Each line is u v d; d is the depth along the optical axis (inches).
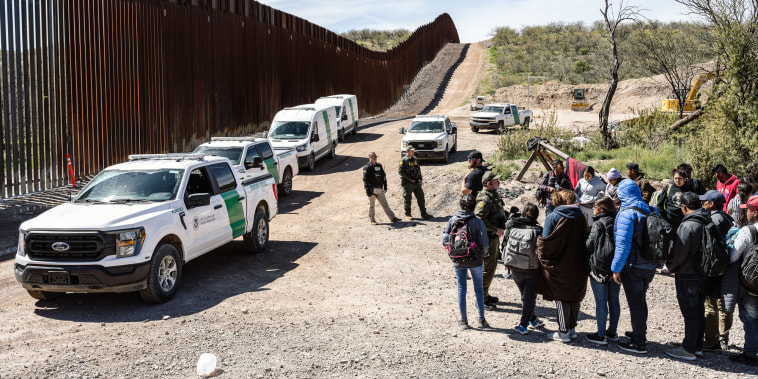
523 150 876.0
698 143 627.2
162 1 876.0
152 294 291.3
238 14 1166.3
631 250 227.8
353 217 555.5
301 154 826.8
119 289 279.0
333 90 1859.0
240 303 299.7
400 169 532.1
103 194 320.5
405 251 422.0
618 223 226.4
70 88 697.0
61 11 677.3
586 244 235.3
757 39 648.4
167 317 274.7
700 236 220.1
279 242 452.8
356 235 476.1
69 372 211.9
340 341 246.5
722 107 647.1
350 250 425.1
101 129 750.5
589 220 368.2
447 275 361.1
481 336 254.8
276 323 268.8
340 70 1923.0
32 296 298.7
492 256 293.4
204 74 1016.9
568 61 3186.5
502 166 694.5
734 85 645.3
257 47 1268.5
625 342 239.9
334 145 995.9
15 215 541.0
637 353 235.6
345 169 871.7
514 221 258.2
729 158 588.4
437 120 920.3
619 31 2605.8
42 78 655.8
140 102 826.8
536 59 3398.1
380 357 228.5
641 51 1192.2
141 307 293.0
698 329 227.3
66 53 688.4
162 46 878.4
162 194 319.9
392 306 299.1
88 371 213.0
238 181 390.3
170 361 223.5
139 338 248.1
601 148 879.7
